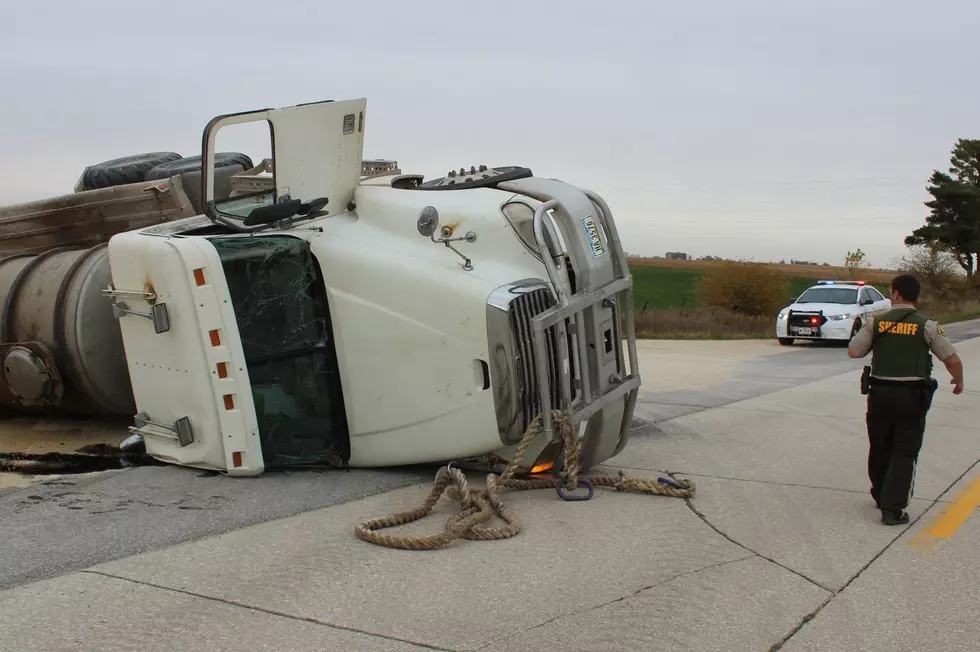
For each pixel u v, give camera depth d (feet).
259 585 14.19
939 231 272.72
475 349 19.74
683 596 14.17
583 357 20.53
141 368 21.85
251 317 20.68
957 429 31.53
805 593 14.51
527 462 20.93
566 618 13.12
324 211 22.81
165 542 16.28
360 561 15.48
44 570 14.67
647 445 27.14
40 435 27.66
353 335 21.34
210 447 20.76
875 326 19.27
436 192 21.84
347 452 21.91
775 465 24.62
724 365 55.42
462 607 13.47
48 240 29.66
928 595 14.53
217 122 21.50
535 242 20.72
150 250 20.81
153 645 11.89
